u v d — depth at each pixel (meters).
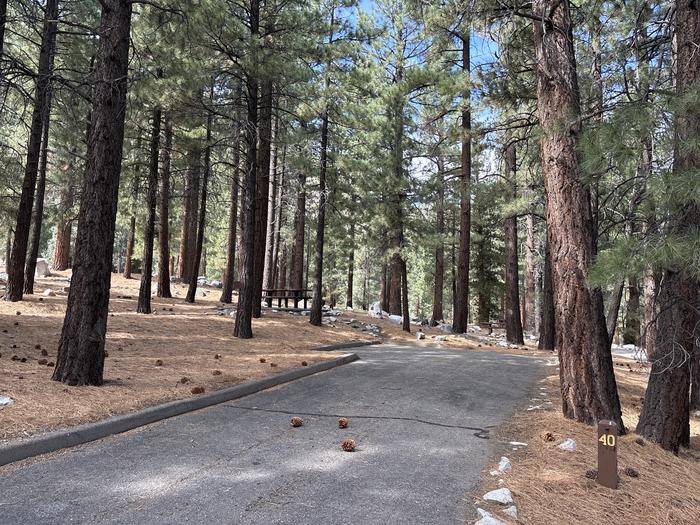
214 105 13.36
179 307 18.47
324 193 17.62
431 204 20.17
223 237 43.53
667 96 4.57
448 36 14.38
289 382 8.76
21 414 5.18
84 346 6.75
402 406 7.27
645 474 4.87
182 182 26.59
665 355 5.82
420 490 4.09
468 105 14.85
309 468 4.52
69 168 17.39
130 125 15.73
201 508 3.60
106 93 7.18
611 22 10.73
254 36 11.70
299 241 25.02
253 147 13.60
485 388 9.08
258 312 17.25
